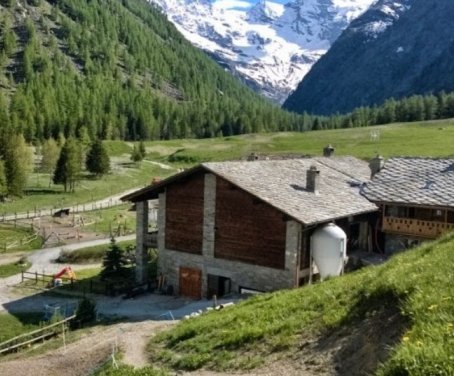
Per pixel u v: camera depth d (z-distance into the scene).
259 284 40.88
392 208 46.91
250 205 41.03
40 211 91.62
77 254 60.94
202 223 43.62
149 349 24.25
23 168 104.38
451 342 10.35
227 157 157.75
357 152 129.75
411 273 17.12
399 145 137.62
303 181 45.66
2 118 169.25
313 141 171.00
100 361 24.83
